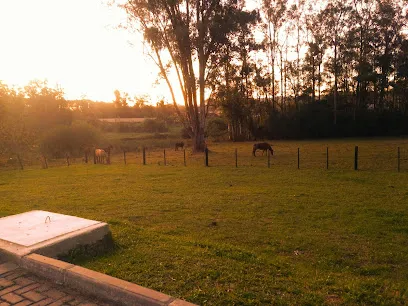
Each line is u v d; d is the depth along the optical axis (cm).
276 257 548
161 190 1205
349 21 4694
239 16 2633
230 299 357
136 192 1172
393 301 372
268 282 410
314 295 375
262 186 1238
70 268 402
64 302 358
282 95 5244
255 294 372
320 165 1819
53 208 926
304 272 470
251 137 5050
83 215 827
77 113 6022
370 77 4606
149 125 6969
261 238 655
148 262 470
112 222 729
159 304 324
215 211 880
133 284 361
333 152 2580
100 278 374
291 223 761
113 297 355
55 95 5066
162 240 589
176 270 439
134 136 5681
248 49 2838
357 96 4997
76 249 490
